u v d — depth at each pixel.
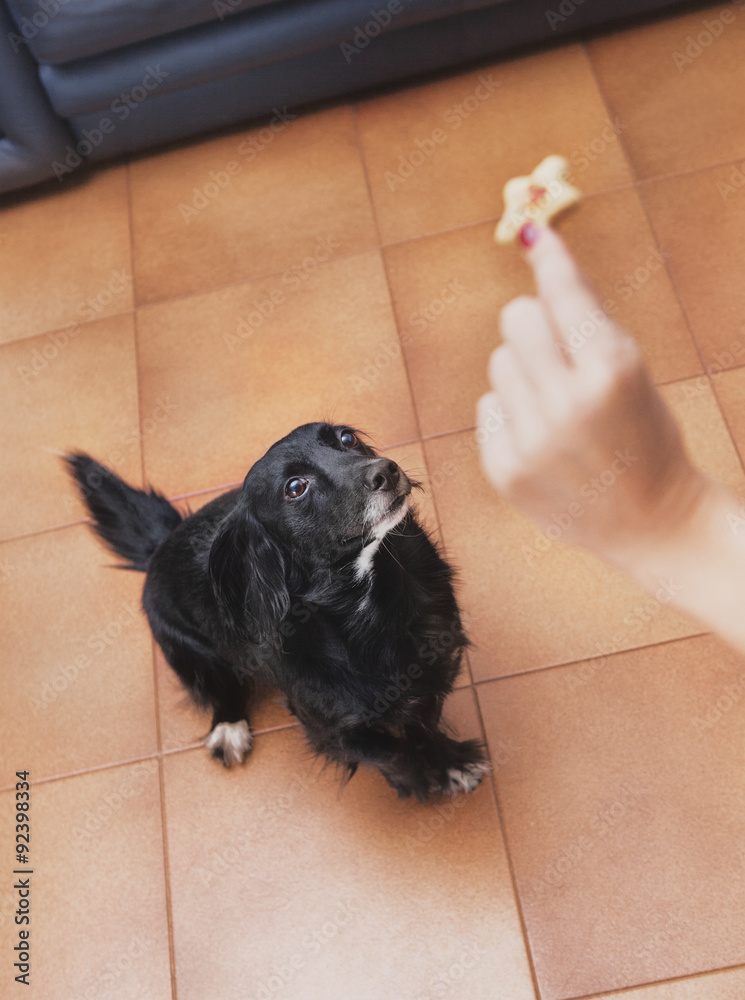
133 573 2.66
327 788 2.20
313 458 1.75
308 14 3.03
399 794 2.06
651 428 0.35
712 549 0.38
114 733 2.39
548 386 0.35
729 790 1.98
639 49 3.29
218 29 3.05
